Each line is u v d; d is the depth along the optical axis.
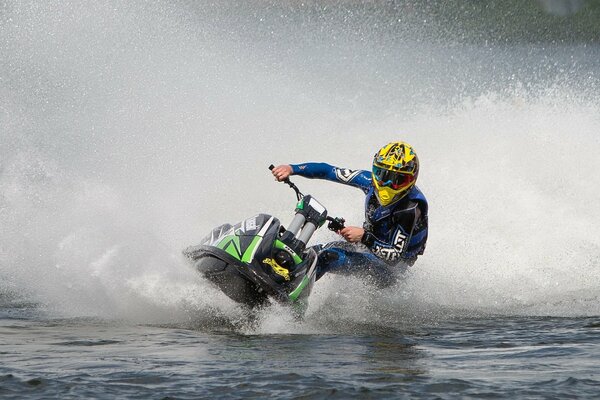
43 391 15.38
